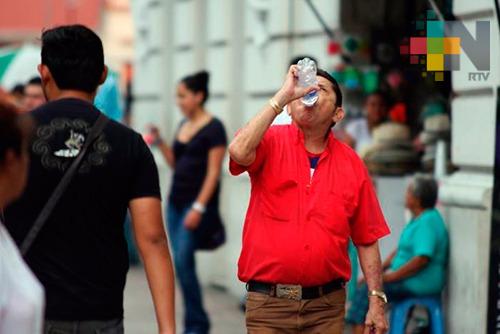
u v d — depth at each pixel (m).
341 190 14.29
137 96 42.31
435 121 22.67
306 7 27.61
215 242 24.88
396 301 20.33
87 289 12.12
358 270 22.17
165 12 39.16
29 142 12.13
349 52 25.95
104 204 12.27
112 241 12.36
